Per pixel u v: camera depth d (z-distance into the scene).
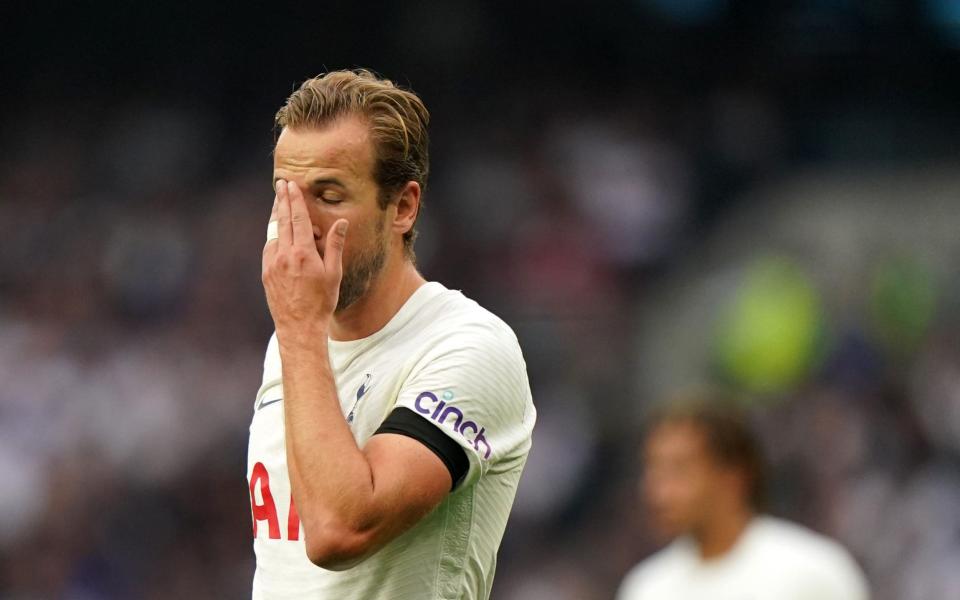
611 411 42.91
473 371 8.70
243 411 42.16
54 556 37.56
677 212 50.78
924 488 36.59
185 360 43.22
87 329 44.53
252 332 45.16
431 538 8.76
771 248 46.84
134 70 55.78
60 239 47.44
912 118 54.09
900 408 39.59
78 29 55.69
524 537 38.66
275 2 56.25
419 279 9.35
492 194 50.06
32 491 38.28
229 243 46.94
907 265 43.94
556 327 45.50
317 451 8.09
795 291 42.84
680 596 17.11
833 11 56.75
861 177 50.72
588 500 40.31
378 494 8.06
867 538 35.94
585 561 37.72
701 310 45.38
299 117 8.80
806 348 41.75
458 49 56.31
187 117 55.09
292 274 8.50
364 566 8.68
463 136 53.91
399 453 8.27
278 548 8.94
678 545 17.81
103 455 39.69
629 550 37.03
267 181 52.19
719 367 42.81
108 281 46.00
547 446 40.34
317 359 8.40
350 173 8.66
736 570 16.81
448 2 56.84
